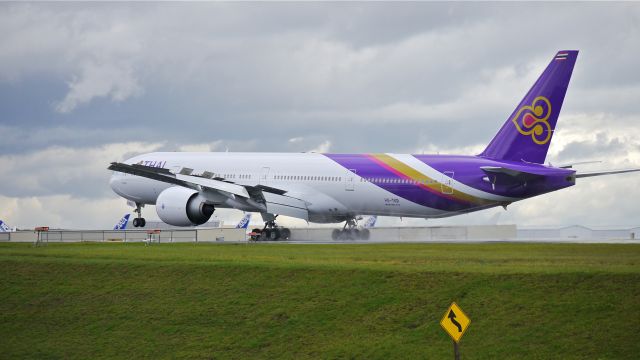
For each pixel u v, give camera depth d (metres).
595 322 36.47
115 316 45.41
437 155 78.00
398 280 42.69
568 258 50.50
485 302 39.28
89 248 65.94
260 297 44.00
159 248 64.88
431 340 37.62
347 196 80.12
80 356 42.38
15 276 52.34
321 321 40.81
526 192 74.12
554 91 73.94
